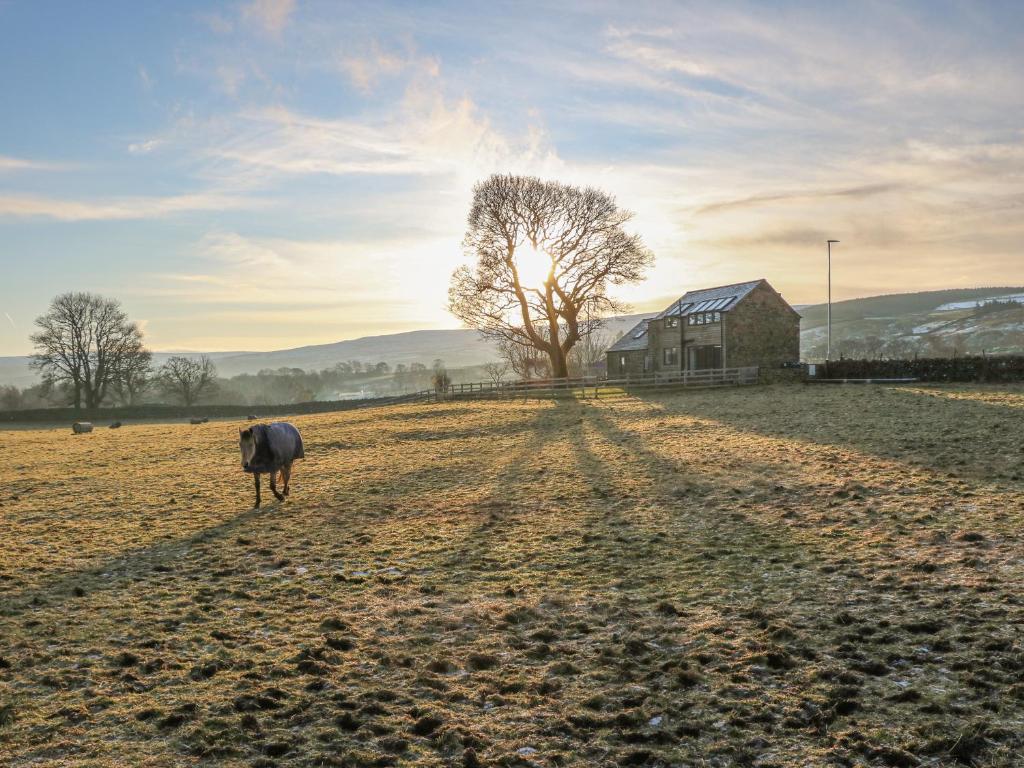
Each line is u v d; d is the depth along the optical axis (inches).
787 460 802.2
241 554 526.0
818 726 242.4
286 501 738.8
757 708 257.8
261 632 355.6
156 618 380.5
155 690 287.1
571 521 586.9
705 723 249.1
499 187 2434.8
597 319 2620.6
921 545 455.8
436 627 356.5
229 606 400.5
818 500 602.9
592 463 891.4
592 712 260.5
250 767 225.8
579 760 227.8
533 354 3294.8
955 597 358.0
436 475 872.9
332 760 227.8
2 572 484.4
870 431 981.8
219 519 660.1
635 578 426.6
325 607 394.0
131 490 844.6
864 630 321.7
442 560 486.9
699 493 666.2
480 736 243.4
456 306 2508.6
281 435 727.7
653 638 331.6
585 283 2469.2
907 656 293.0
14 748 240.5
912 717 245.3
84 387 3267.7
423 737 245.4
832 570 418.6
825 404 1406.3
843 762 220.1
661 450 960.9
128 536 597.0
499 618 363.9
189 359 3823.8
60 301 3230.8
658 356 2637.8
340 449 1213.7
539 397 2142.0
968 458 728.3
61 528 635.5
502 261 2463.1
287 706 269.3
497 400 2156.7
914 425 1005.2
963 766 214.7
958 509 537.3
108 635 356.2
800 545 476.4
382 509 676.7
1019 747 222.8
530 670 300.4
